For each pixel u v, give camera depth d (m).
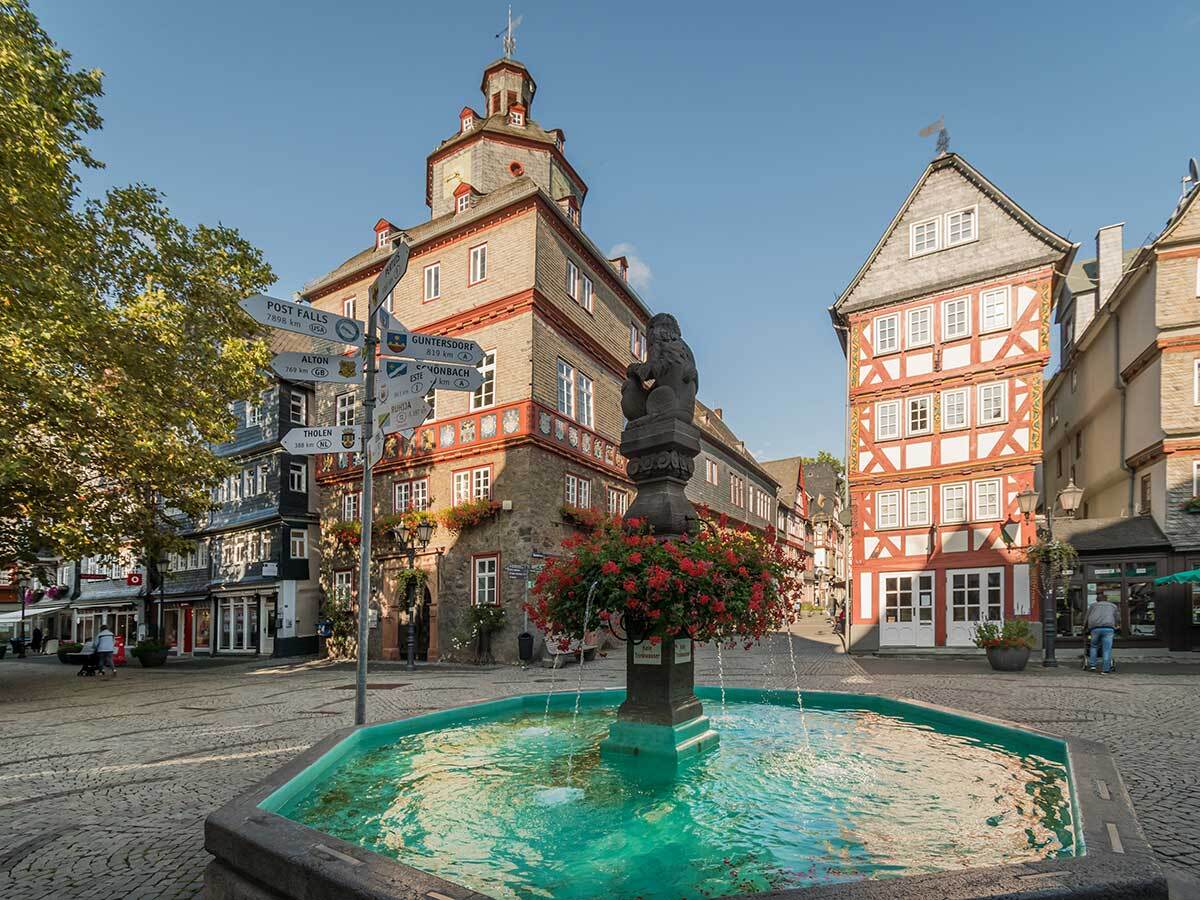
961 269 22.16
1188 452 18.31
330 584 24.58
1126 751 6.51
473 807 4.33
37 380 12.23
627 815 4.16
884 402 23.14
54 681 18.48
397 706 10.77
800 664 16.59
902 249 23.38
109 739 8.85
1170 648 18.27
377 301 6.39
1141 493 20.23
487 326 21.08
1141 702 9.60
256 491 28.72
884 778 4.92
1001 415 21.00
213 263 17.14
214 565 30.70
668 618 5.58
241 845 2.94
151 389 15.03
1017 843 3.56
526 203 20.67
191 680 17.38
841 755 5.64
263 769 6.77
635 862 3.42
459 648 19.73
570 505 21.16
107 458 15.03
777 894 2.21
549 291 21.25
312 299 26.62
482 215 21.27
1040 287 20.80
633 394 6.77
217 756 7.43
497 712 7.75
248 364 17.38
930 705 7.13
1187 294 18.62
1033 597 19.86
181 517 32.28
